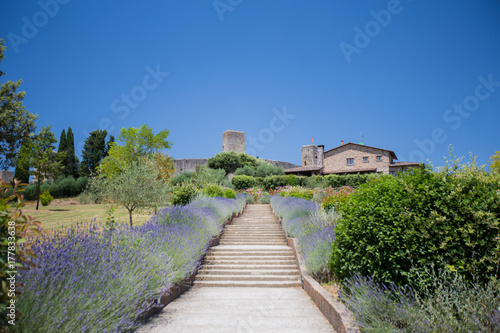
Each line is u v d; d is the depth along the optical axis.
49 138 25.94
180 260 6.88
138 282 4.68
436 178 4.25
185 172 42.47
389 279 4.01
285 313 5.21
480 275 3.52
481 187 3.92
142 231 7.04
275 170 46.88
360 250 4.40
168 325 4.45
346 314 4.00
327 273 6.97
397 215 4.13
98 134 49.69
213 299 6.45
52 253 3.56
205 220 11.34
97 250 4.43
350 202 5.13
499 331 2.66
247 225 15.38
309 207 13.96
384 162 41.28
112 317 3.61
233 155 50.72
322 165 44.94
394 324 3.21
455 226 3.79
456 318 3.02
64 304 3.05
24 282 2.86
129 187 11.45
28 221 2.23
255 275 8.70
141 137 33.53
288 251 10.39
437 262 3.70
